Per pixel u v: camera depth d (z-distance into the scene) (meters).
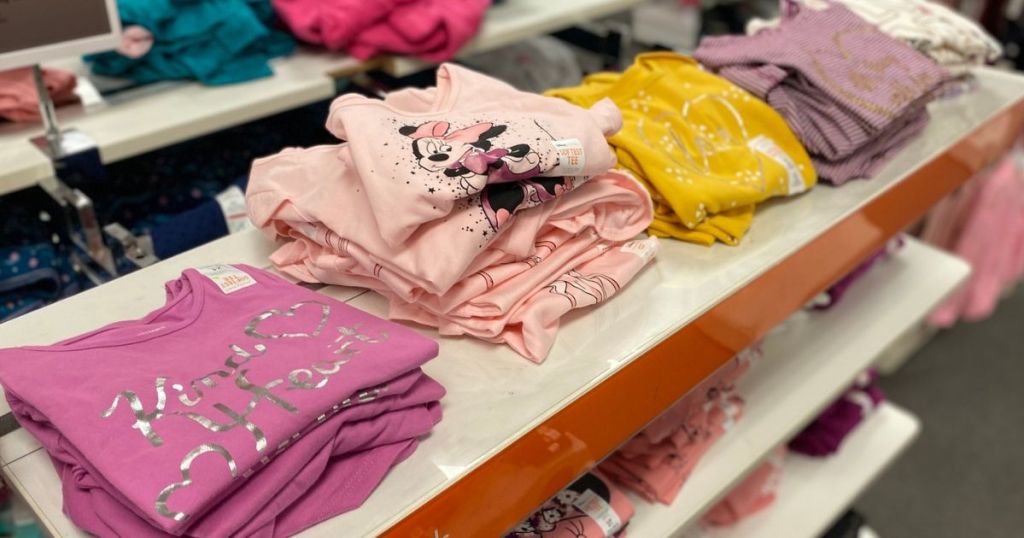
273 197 0.87
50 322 0.84
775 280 0.99
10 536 1.08
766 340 1.34
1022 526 1.90
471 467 0.69
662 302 0.90
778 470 1.40
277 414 0.61
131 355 0.69
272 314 0.75
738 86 1.19
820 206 1.11
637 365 0.82
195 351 0.70
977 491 1.99
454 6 1.45
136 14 1.27
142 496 0.55
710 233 1.00
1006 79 1.58
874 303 1.47
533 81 1.82
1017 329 2.55
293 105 1.36
